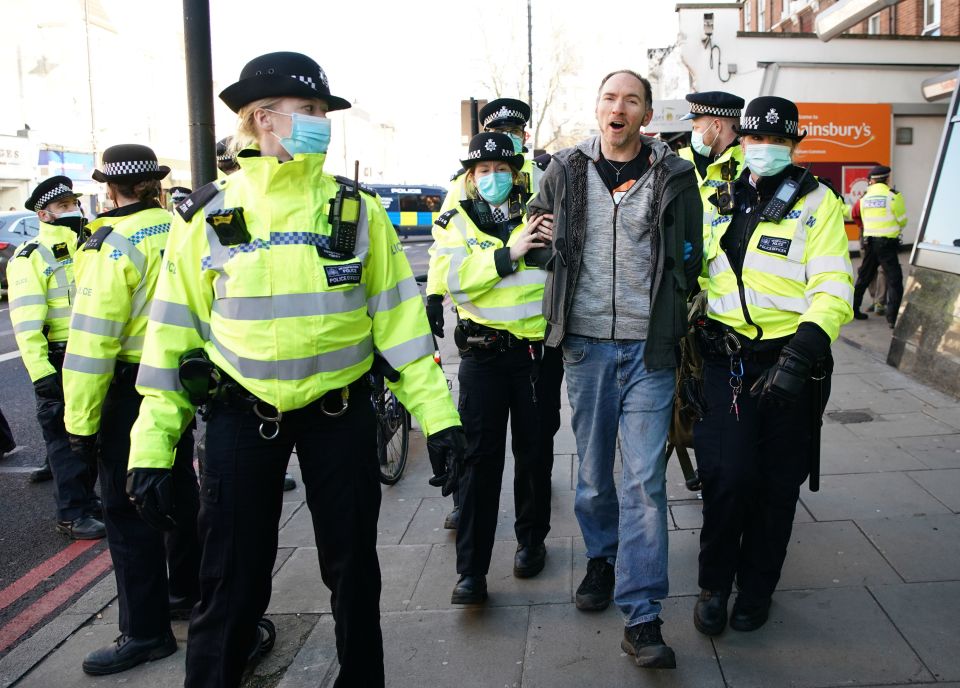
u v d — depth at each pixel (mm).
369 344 2471
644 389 3018
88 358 3049
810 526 3957
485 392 3504
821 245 2973
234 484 2312
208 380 2283
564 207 3080
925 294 6734
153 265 3170
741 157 3670
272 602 3662
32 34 36312
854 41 15773
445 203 3959
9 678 3268
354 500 2416
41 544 4840
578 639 3164
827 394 3082
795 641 3021
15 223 16375
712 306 3154
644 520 2936
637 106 2939
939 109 16109
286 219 2299
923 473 4547
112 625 3689
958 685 2695
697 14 15688
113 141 40750
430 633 3277
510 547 4059
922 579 3387
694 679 2842
